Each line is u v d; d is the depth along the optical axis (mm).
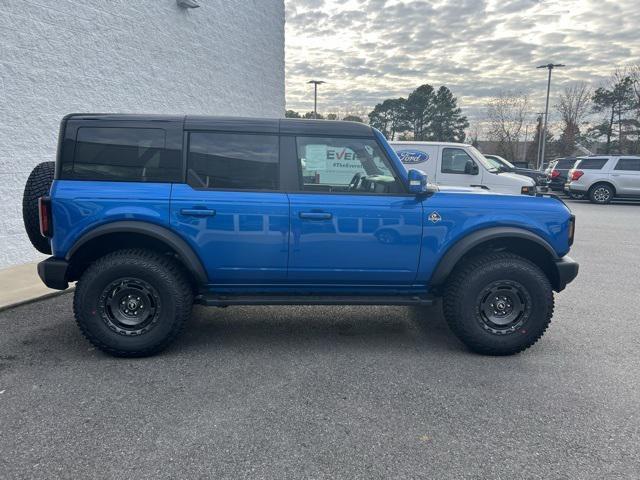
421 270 3912
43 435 2709
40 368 3576
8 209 5996
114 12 7270
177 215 3676
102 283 3654
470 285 3848
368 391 3305
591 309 5277
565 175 21094
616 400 3219
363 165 3893
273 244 3775
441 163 10695
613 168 17781
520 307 3906
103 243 3867
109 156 3699
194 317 4836
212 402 3117
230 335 4352
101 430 2770
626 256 8297
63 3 6410
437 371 3648
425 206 3855
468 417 2984
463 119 70438
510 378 3537
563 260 4023
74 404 3061
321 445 2662
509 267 3820
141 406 3051
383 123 73625
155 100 8312
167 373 3537
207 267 3787
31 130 6141
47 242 4016
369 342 4234
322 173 3873
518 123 50281
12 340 4082
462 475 2424
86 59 6840
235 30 10758
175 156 3736
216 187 3775
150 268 3674
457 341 4289
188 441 2676
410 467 2482
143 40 7918
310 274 3877
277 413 2992
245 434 2754
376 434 2779
